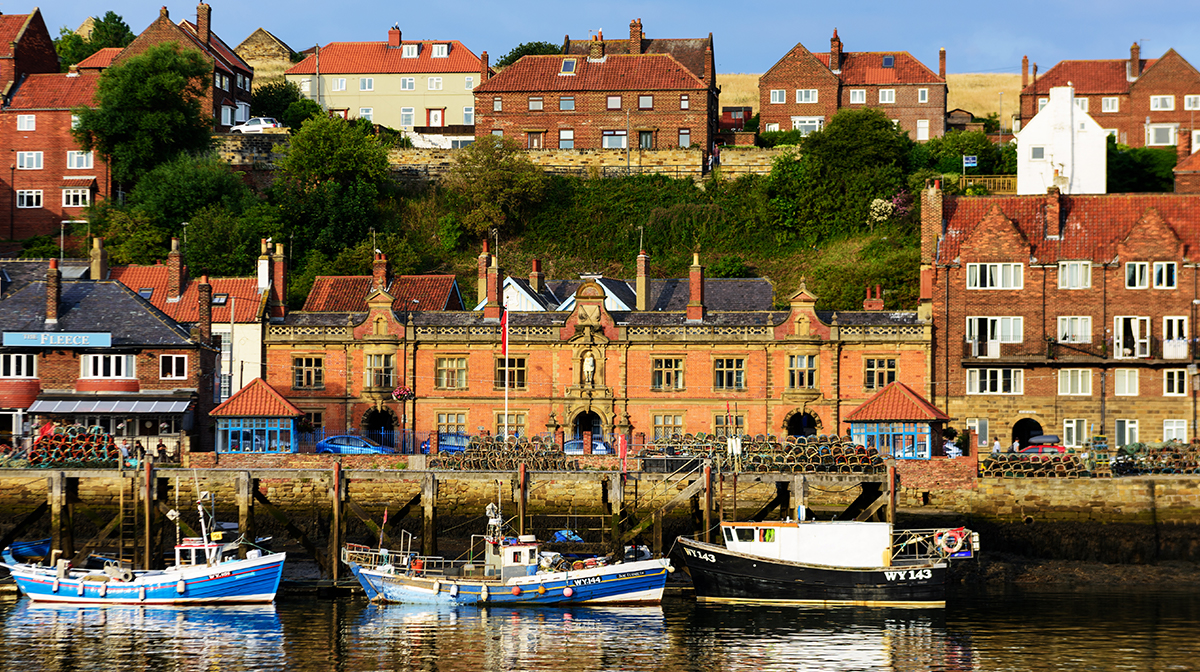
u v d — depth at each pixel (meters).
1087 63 126.88
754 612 61.72
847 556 62.66
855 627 58.28
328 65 143.88
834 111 128.12
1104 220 88.12
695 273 88.69
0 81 115.94
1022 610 61.53
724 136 132.75
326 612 61.50
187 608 62.34
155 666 52.06
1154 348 84.62
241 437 80.12
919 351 85.56
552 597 62.81
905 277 100.81
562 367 87.31
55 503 67.62
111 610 62.00
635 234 117.00
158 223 107.94
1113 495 72.00
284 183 114.81
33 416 80.75
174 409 80.06
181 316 90.56
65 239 110.25
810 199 114.62
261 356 88.75
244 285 93.50
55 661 52.72
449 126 134.25
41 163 113.31
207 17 133.00
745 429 86.12
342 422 88.31
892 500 66.44
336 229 112.50
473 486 71.62
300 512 71.88
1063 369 85.06
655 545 66.88
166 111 113.00
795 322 85.88
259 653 54.00
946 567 62.41
